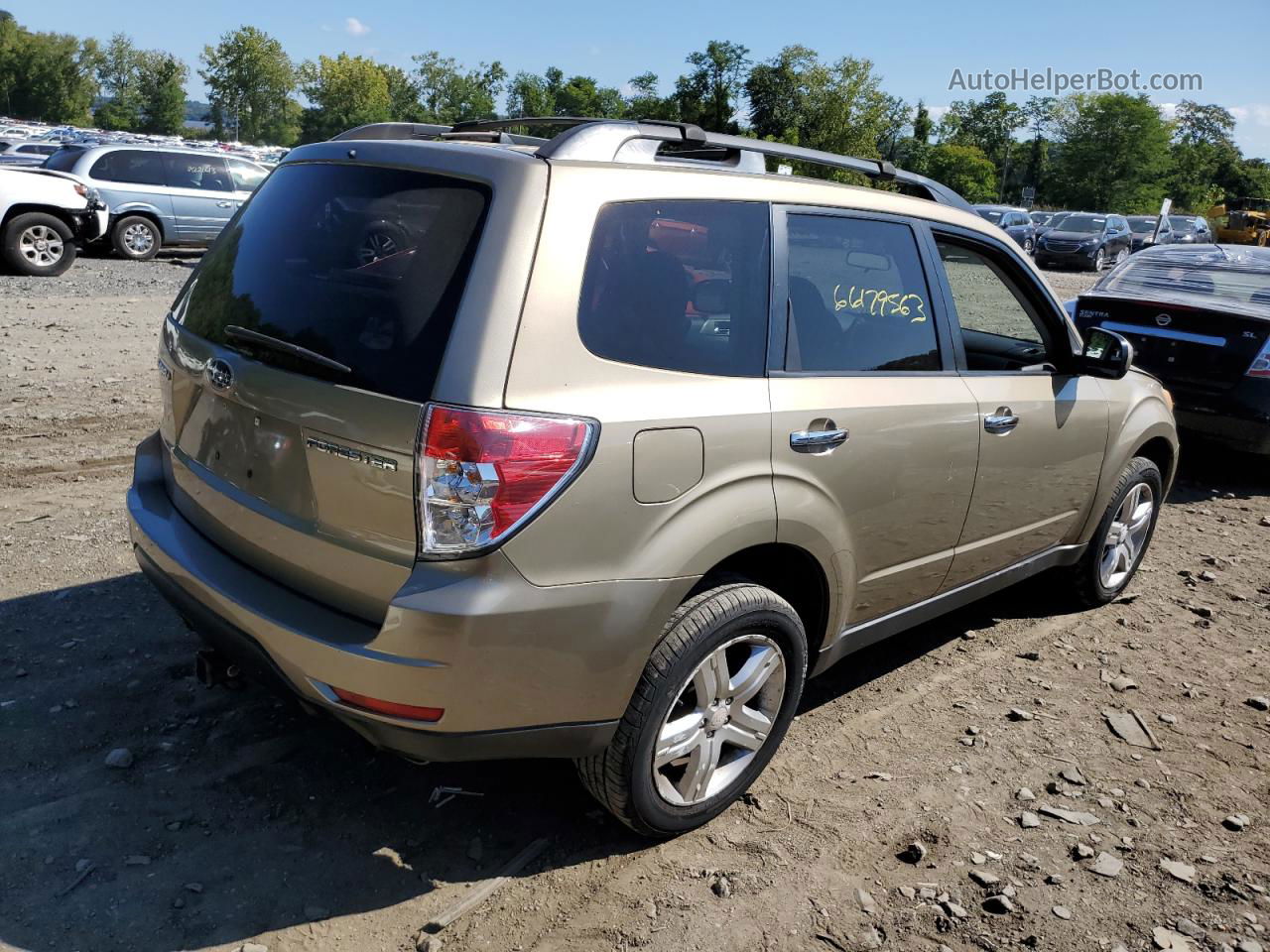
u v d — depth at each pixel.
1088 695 4.05
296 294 2.67
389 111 128.38
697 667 2.75
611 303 2.56
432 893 2.70
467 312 2.35
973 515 3.72
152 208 16.28
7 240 13.38
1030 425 3.86
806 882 2.84
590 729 2.59
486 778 3.21
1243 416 6.95
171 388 3.16
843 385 3.11
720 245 2.85
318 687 2.46
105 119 137.88
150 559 3.02
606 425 2.44
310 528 2.54
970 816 3.19
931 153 89.44
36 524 4.87
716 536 2.68
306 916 2.58
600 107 109.88
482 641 2.33
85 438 6.29
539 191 2.47
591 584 2.46
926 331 3.52
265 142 142.62
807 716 3.77
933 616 3.86
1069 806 3.28
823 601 3.20
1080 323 7.68
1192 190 100.62
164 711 3.40
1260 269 7.56
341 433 2.41
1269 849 3.12
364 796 3.07
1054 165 90.69
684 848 2.96
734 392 2.78
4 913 2.50
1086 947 2.66
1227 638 4.69
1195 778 3.48
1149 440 4.82
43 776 3.02
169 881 2.66
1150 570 5.55
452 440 2.27
